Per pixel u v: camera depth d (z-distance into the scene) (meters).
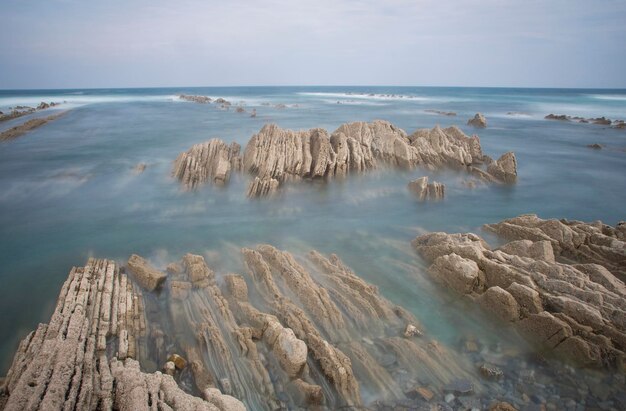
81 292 11.81
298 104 106.62
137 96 156.88
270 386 9.42
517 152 40.59
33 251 16.84
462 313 12.65
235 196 23.20
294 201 23.22
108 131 49.66
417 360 10.39
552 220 15.45
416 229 19.31
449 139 31.89
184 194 23.55
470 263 13.08
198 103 108.50
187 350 10.41
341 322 11.47
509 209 23.00
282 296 12.34
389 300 13.11
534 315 11.17
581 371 10.17
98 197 23.67
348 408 9.05
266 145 25.39
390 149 28.44
